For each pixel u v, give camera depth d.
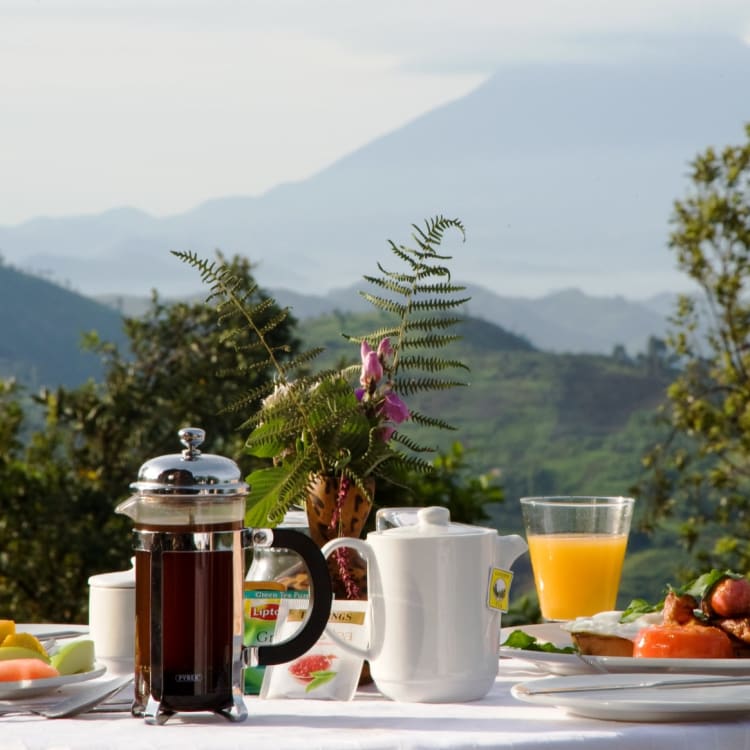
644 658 1.69
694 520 8.31
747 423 8.16
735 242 8.33
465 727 1.43
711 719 1.45
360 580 1.77
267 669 1.70
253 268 7.34
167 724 1.46
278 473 1.82
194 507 1.49
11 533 7.41
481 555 1.62
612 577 2.16
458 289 1.82
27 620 7.43
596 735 1.37
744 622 1.79
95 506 7.50
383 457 1.76
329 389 1.78
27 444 7.73
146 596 1.49
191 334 7.90
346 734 1.38
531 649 1.88
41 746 1.33
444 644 1.60
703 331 8.45
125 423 7.77
